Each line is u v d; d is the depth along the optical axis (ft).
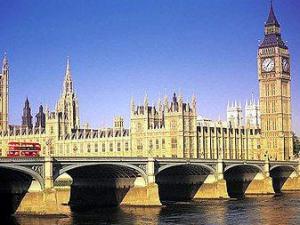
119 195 573.33
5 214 466.29
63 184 545.44
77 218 459.32
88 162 480.64
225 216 481.87
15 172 441.27
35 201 455.22
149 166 551.18
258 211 517.14
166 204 582.35
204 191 652.89
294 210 526.57
